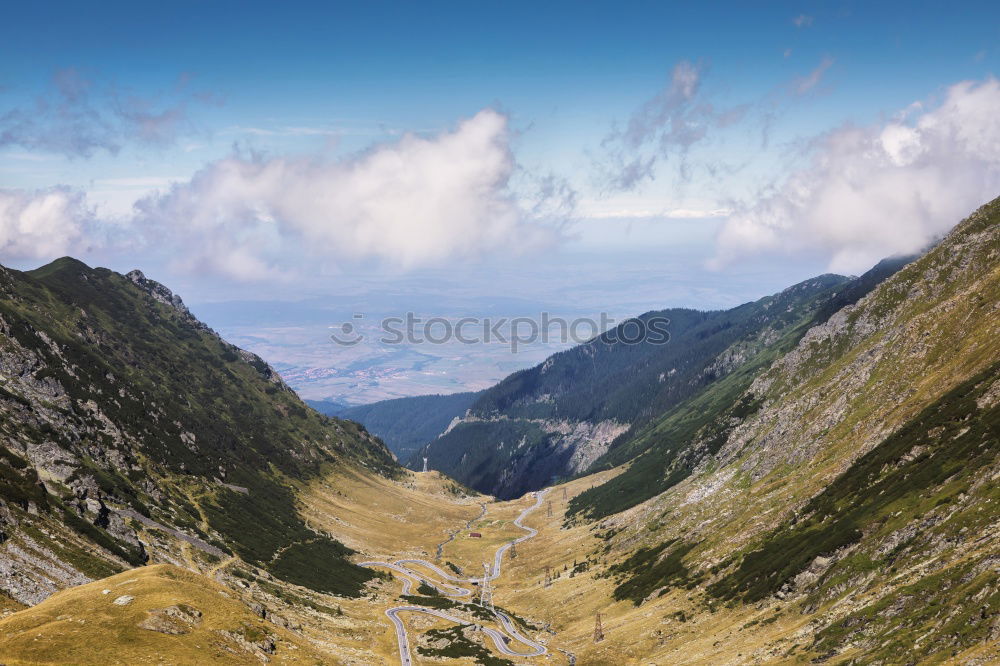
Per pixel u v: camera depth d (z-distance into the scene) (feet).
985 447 418.92
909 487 453.99
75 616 334.03
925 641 277.23
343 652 490.08
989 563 297.33
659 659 479.00
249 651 348.38
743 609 492.54
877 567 392.06
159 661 310.24
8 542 418.92
